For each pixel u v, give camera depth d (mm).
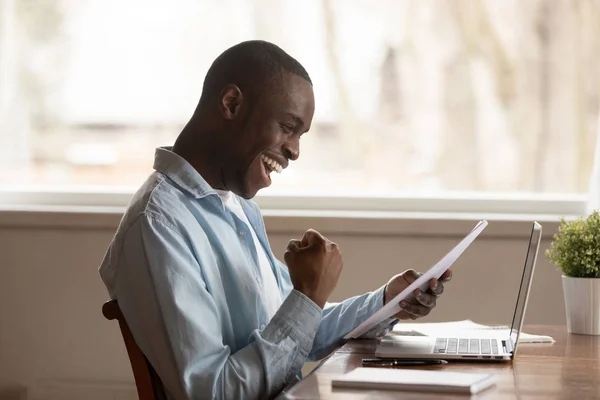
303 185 3504
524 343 1844
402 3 3516
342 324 2039
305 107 1767
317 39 3529
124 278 1604
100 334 3232
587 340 1904
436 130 3518
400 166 3512
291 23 3531
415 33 3521
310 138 3518
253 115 1732
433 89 3520
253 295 1733
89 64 3605
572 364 1558
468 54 3512
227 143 1754
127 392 3223
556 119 3492
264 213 3211
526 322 3105
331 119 3520
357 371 1390
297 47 3533
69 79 3611
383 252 3135
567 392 1273
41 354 3252
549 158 3492
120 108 3588
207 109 1763
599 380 1384
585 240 2006
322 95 3525
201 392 1518
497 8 3512
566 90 3494
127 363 3221
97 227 3213
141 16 3584
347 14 3520
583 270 2012
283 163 1789
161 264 1564
